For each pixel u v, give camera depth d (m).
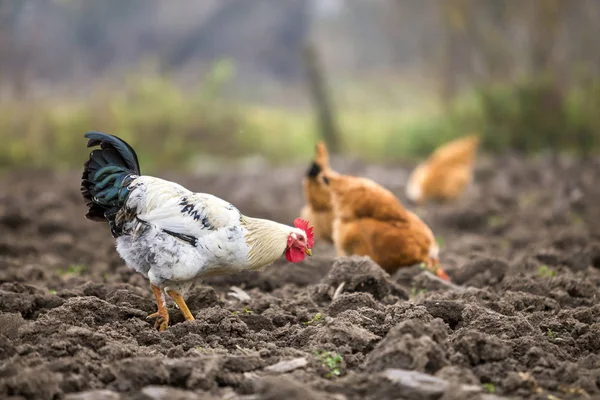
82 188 7.81
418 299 8.99
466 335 6.72
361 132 37.97
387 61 65.81
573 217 15.97
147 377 5.99
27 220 15.16
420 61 55.25
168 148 33.03
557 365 6.56
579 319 8.07
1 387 5.66
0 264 11.05
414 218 11.00
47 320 7.16
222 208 7.57
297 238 7.89
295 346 7.30
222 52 58.88
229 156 34.72
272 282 10.41
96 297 8.05
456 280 10.77
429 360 6.33
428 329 6.59
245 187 22.84
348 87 52.97
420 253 10.68
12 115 33.09
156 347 6.97
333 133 34.41
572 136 30.41
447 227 16.27
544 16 31.55
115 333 7.11
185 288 7.79
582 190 18.78
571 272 10.95
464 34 37.25
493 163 26.39
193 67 56.12
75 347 6.61
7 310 7.99
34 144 31.20
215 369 6.14
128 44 57.69
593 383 6.19
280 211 17.98
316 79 34.56
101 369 6.20
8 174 26.61
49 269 11.50
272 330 7.86
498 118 30.97
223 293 9.87
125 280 10.49
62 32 55.78
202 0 59.06
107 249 13.17
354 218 10.83
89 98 38.16
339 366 6.54
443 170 18.56
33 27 51.41
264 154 35.12
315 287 9.46
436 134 33.09
